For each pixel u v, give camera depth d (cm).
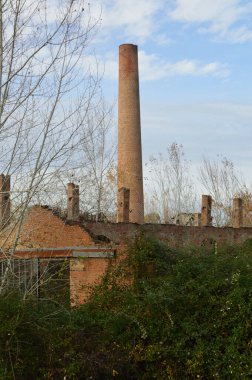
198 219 3706
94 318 1215
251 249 1553
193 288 1189
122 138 3659
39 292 1268
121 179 3591
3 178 1230
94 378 1052
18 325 1004
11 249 1200
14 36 1180
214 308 1148
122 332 1162
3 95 1173
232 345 1077
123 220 2809
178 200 4844
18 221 1191
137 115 3688
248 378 1041
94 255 1786
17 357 997
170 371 1098
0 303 1021
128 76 3694
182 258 1361
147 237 1439
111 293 1297
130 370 1108
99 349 1102
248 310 1098
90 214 2619
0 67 1169
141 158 3672
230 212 4628
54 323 1103
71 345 1072
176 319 1150
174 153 4953
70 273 1781
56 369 1030
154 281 1270
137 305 1183
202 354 1082
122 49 3722
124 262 1372
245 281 1170
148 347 1120
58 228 1950
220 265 1238
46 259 1730
